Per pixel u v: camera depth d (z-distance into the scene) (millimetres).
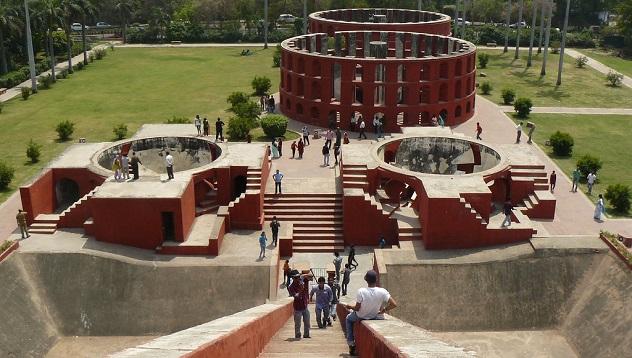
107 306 31562
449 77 59938
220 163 40469
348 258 36219
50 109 67375
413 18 90312
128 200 34844
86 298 31719
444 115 60750
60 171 40500
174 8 128125
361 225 38094
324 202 40531
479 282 31938
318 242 38250
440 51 69500
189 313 31453
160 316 31344
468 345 28797
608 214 41719
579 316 29953
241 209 38062
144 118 63438
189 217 36781
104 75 84688
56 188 41188
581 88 77875
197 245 34969
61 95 73625
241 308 31531
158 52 103250
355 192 38156
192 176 38062
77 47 99312
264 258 34562
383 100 60906
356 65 57750
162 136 45938
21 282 31609
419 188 37219
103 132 58750
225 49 105938
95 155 42656
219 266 33562
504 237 34625
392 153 45250
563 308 30719
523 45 109125
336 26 78375
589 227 39500
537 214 40156
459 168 45812
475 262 32812
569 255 32531
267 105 65438
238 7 119125
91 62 93625
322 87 59406
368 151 42500
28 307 30594
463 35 94250
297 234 38719
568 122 63156
